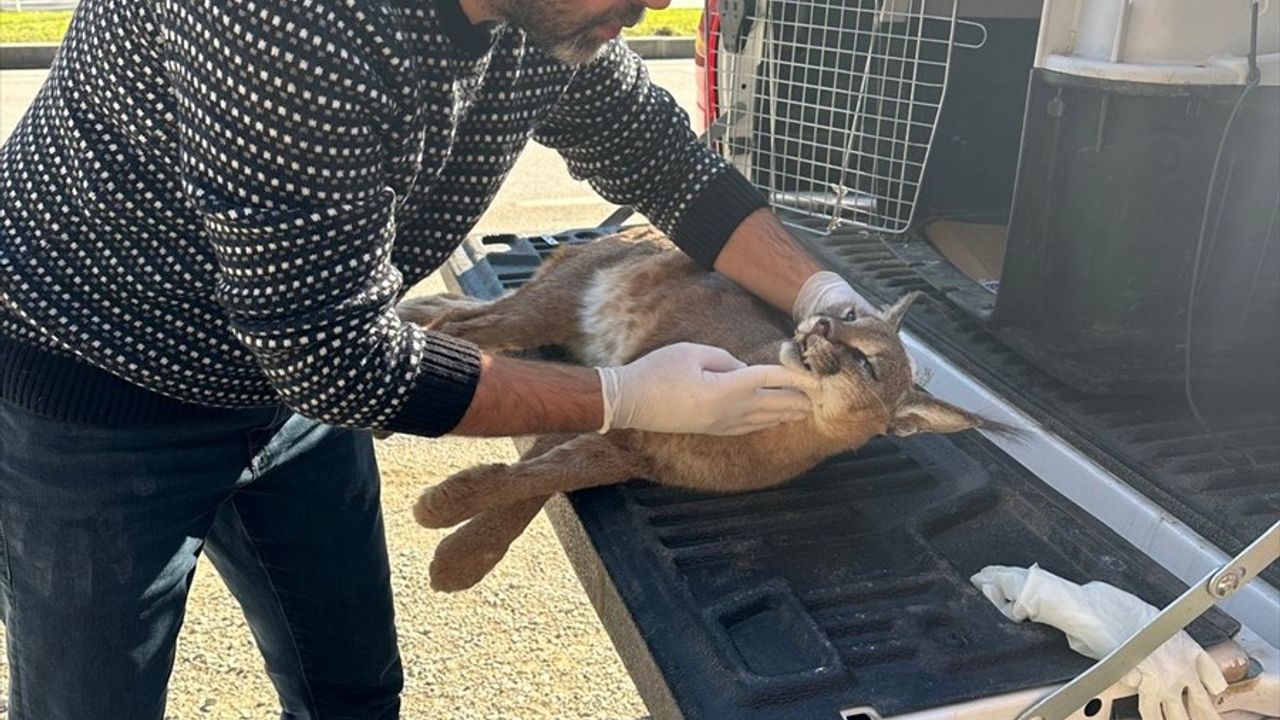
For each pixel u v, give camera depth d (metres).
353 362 1.60
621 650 1.79
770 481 2.17
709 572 1.86
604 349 2.81
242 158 1.47
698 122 3.73
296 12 1.42
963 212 3.49
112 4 1.54
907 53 3.17
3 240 1.65
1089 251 2.31
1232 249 2.27
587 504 2.10
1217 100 2.09
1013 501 2.05
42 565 1.77
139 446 1.75
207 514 1.90
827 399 2.12
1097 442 2.15
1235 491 1.98
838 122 3.25
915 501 2.09
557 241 3.46
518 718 3.02
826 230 3.20
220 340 1.73
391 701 2.40
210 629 3.32
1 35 11.34
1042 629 1.70
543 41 1.67
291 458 2.04
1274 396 2.36
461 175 1.87
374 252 1.59
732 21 3.18
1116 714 1.64
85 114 1.59
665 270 2.78
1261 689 1.64
